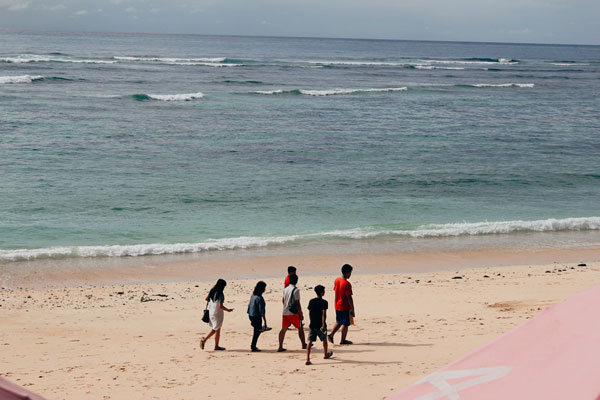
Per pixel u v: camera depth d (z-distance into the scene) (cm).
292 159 4694
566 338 405
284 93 9012
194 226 3009
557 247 2797
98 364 1279
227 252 2630
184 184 3816
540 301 1756
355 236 2888
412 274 2342
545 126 6950
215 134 5588
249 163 4491
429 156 5006
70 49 18138
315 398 1033
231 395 1063
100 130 5472
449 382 419
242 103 7744
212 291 1412
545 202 3712
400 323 1579
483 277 2225
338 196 3684
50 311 1795
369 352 1318
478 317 1593
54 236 2784
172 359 1320
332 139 5594
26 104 6650
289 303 1384
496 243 2853
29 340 1483
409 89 10294
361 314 1709
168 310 1831
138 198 3472
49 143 4812
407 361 1227
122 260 2491
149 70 11594
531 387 381
